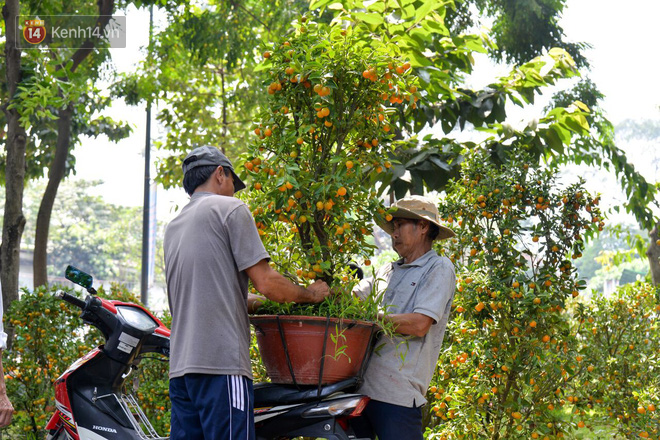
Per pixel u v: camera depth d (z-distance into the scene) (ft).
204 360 8.13
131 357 10.70
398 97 9.59
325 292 8.87
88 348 17.48
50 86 23.18
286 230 9.99
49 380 17.11
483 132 20.81
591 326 19.76
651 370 18.74
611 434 18.89
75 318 17.35
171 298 8.74
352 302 8.77
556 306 14.02
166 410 17.58
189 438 8.46
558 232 14.44
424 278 9.94
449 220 14.90
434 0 15.21
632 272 150.41
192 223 8.61
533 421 14.03
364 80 9.43
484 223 15.01
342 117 9.51
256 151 9.48
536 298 13.38
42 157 41.93
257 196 9.53
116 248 173.99
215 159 9.28
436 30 15.93
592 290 20.84
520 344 13.71
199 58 40.50
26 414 17.51
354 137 9.90
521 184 14.58
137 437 10.71
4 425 9.03
